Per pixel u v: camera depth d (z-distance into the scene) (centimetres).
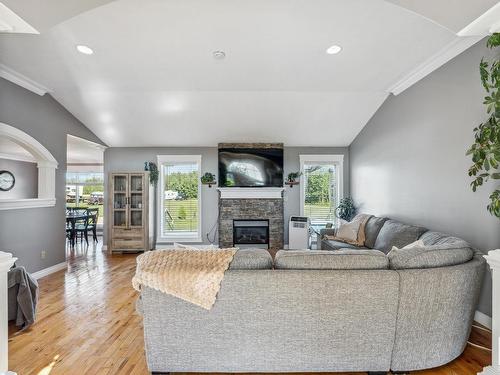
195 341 181
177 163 637
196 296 174
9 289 256
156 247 622
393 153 438
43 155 421
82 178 916
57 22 167
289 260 184
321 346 181
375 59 343
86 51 324
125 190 579
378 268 185
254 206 603
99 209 908
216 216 627
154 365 185
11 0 146
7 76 359
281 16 266
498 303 154
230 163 604
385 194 465
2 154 705
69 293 346
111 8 255
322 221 641
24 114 389
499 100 202
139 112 495
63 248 466
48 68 361
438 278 181
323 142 615
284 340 180
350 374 194
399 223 374
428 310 182
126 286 373
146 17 267
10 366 202
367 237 430
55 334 247
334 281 176
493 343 156
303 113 506
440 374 191
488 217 262
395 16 266
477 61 276
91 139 556
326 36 297
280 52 329
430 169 348
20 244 381
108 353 218
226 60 347
